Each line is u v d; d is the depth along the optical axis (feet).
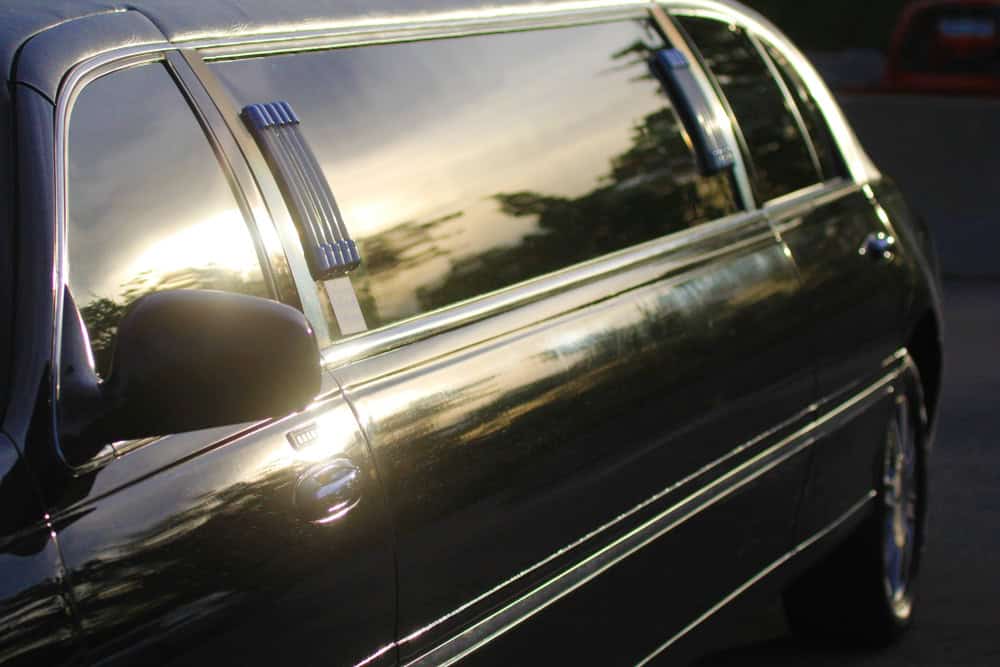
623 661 10.52
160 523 6.95
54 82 7.58
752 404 12.25
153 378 6.70
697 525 11.40
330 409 8.07
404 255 9.07
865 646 15.56
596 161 11.32
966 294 36.40
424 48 10.11
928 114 39.40
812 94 15.31
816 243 13.83
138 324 6.79
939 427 23.65
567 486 9.75
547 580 9.62
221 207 8.09
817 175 14.79
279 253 8.25
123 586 6.72
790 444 12.93
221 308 6.90
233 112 8.44
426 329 8.98
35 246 7.11
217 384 6.79
